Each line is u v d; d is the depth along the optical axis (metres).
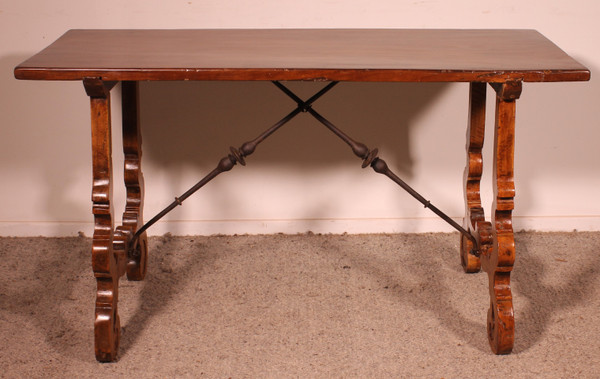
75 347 2.06
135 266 2.38
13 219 2.77
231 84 2.62
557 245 2.72
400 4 2.57
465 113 2.68
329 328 2.16
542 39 2.21
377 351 2.04
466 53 1.97
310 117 2.68
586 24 2.59
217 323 2.18
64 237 2.77
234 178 2.75
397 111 2.67
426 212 2.80
